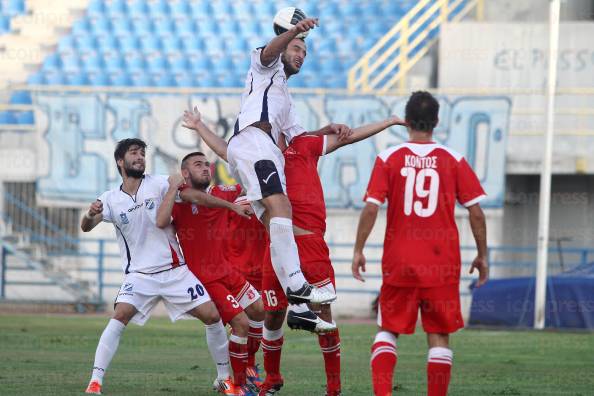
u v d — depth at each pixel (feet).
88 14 225.56
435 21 193.98
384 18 216.54
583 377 87.10
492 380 84.48
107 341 70.18
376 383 56.49
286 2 223.51
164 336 129.18
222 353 72.23
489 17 206.59
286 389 75.46
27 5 227.40
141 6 226.17
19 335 125.80
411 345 121.08
